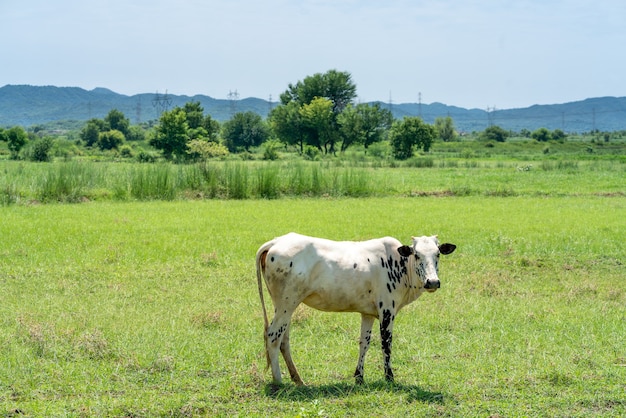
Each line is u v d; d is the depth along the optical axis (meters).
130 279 15.30
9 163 62.91
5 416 7.71
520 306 13.71
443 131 176.00
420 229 23.61
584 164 69.81
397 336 11.48
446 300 14.09
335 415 8.05
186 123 89.75
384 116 113.81
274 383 8.96
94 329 10.99
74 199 33.03
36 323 11.20
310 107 110.62
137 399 8.30
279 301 9.00
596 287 15.48
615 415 8.21
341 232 22.72
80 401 8.21
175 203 32.56
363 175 39.66
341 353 10.49
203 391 8.73
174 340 10.72
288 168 50.22
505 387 9.12
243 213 28.03
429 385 9.20
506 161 84.69
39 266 16.31
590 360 10.20
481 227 24.33
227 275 15.95
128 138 168.00
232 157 94.75
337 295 9.09
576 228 24.38
